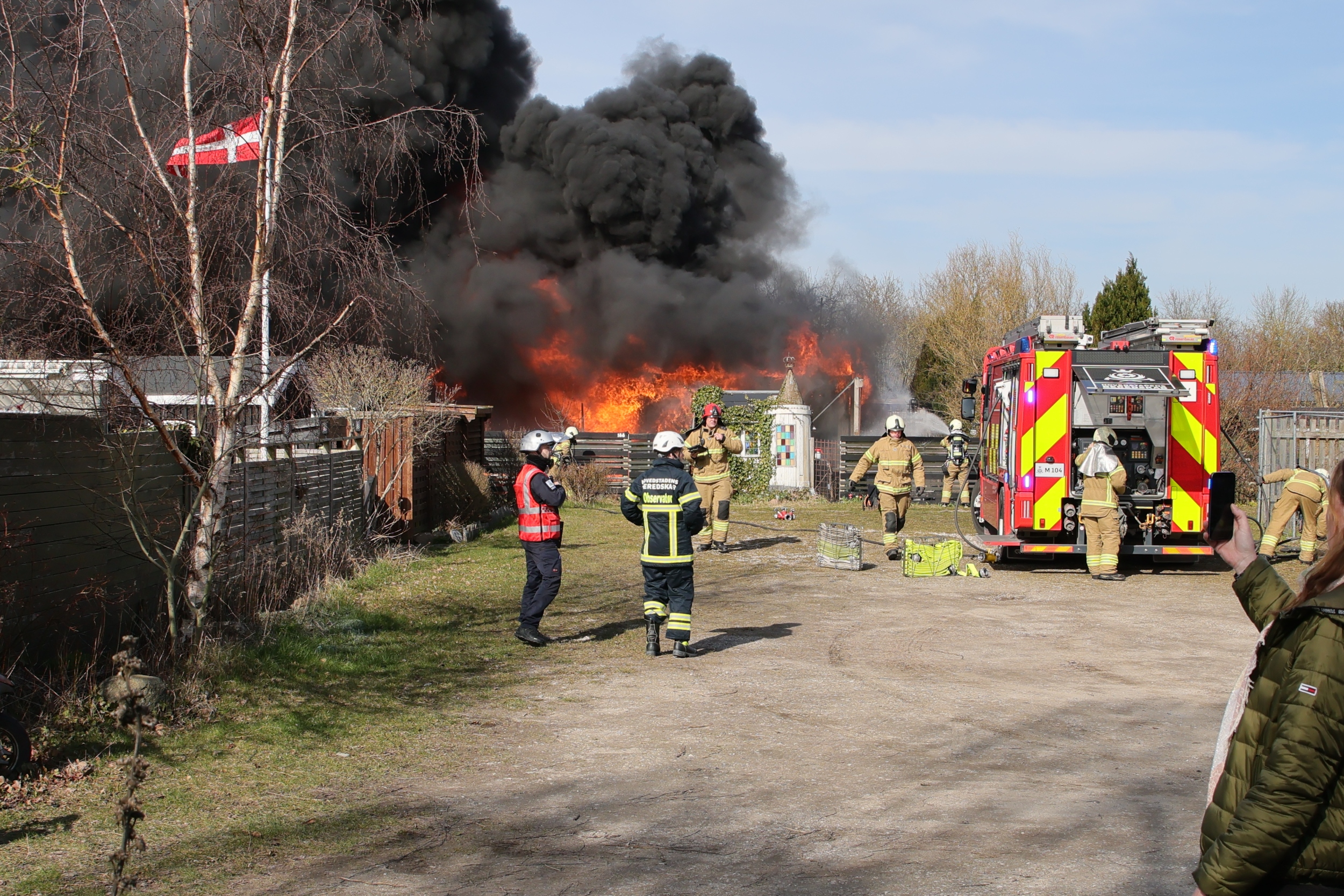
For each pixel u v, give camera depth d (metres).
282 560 9.29
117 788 4.66
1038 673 7.25
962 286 38.19
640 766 5.16
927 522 18.39
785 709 6.26
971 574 12.10
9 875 3.67
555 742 5.57
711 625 9.17
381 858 3.93
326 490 11.12
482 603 10.00
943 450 23.11
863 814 4.39
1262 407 23.44
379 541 13.11
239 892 3.59
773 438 23.20
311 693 6.48
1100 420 12.62
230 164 7.17
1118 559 12.13
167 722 5.65
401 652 7.76
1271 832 1.92
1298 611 2.03
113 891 3.13
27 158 5.89
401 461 13.99
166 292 6.64
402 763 5.19
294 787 4.79
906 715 6.12
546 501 8.10
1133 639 8.50
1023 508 12.06
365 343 7.61
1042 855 3.84
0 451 5.64
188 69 6.86
